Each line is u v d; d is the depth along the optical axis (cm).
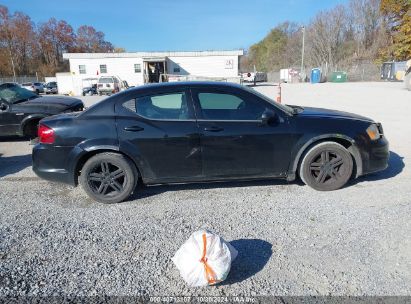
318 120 408
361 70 4828
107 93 3036
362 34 5931
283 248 289
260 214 357
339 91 2342
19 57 7712
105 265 274
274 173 413
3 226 351
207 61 3656
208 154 399
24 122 764
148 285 248
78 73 3678
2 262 283
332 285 239
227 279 250
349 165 409
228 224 338
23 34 7525
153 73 3728
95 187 410
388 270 253
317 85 3509
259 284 244
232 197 408
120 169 403
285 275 253
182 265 245
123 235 324
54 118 421
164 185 461
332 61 6059
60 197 434
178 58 3653
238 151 400
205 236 249
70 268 272
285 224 332
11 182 503
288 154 406
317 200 387
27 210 393
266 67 8419
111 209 390
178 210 377
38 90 4181
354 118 423
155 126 395
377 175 465
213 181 416
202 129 394
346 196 396
